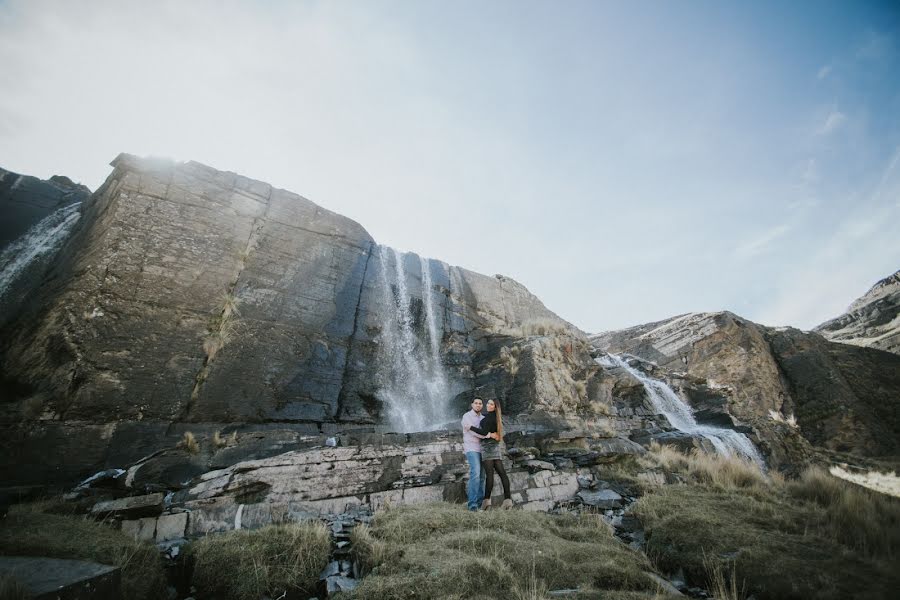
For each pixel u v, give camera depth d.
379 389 11.68
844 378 26.98
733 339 25.12
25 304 10.10
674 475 8.98
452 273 17.38
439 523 5.08
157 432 7.73
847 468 16.66
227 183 11.66
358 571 4.09
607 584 4.00
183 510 5.06
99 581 2.98
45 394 7.18
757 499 7.38
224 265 10.41
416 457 7.23
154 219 9.87
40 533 3.69
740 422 17.17
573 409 12.33
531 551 4.38
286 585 3.85
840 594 3.71
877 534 5.20
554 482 7.60
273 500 5.69
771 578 4.07
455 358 14.43
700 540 5.06
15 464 6.32
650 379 18.56
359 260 13.66
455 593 3.39
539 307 20.09
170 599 3.87
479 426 6.81
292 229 12.34
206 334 9.29
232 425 8.58
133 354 8.21
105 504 4.71
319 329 11.31
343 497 6.15
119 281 8.76
